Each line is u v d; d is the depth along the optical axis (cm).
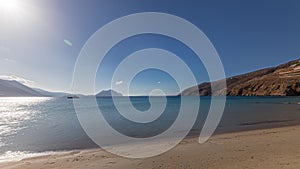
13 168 810
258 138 1201
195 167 729
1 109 5972
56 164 841
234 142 1122
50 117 3416
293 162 722
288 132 1368
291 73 13538
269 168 671
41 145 1320
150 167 755
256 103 5744
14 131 1981
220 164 745
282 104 5012
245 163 740
